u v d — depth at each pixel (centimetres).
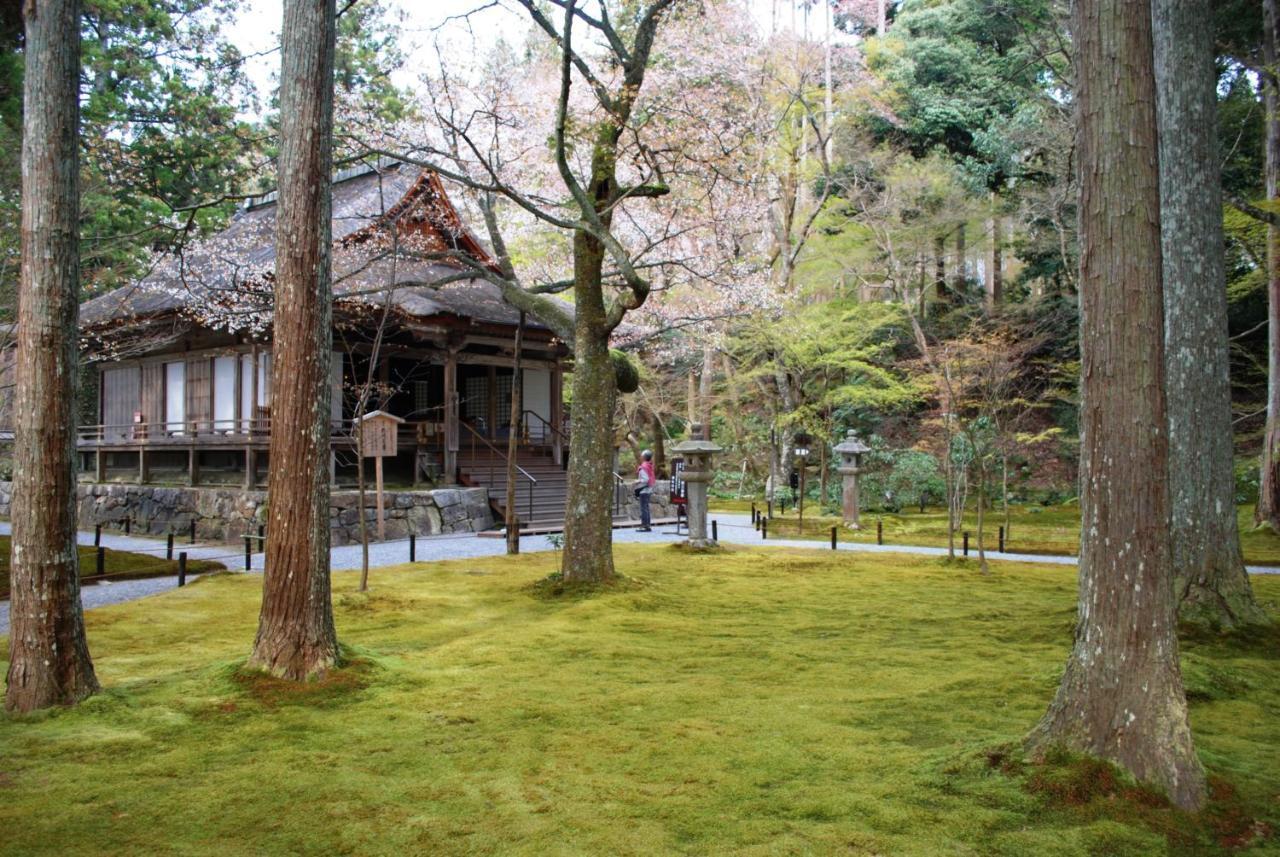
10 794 390
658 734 469
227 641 712
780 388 2388
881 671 610
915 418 2539
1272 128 1513
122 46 1705
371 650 663
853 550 1415
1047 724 404
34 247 516
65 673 522
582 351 975
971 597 941
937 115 2605
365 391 994
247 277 1423
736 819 359
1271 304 1560
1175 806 355
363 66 1822
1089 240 394
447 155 1055
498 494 1794
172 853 333
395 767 425
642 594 918
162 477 1967
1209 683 545
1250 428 2166
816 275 2386
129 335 1775
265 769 421
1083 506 402
